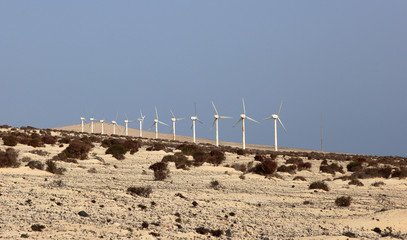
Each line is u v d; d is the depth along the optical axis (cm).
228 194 5681
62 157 8800
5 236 2677
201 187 6266
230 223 3700
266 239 3077
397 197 6372
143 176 7381
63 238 2722
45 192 4659
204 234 3188
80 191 4853
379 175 9844
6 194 4338
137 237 2880
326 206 5091
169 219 3634
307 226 3744
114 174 7425
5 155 6900
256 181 7688
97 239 2758
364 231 3606
